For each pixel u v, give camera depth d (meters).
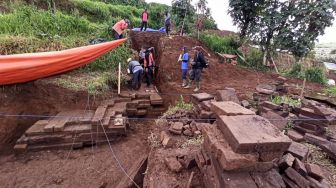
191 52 11.59
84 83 7.78
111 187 4.74
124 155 5.73
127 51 10.35
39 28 9.12
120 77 8.73
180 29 15.77
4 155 5.55
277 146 2.53
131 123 7.32
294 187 2.84
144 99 8.07
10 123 6.12
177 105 6.76
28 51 7.65
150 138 5.50
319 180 3.13
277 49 12.98
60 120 6.18
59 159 5.52
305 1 11.61
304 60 14.62
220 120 3.14
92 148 6.01
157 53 12.16
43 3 12.73
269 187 2.48
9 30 8.37
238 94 7.85
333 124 5.31
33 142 5.65
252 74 11.55
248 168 2.59
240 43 14.14
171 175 3.65
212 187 2.80
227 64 11.99
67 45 8.73
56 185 4.76
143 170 5.03
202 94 6.23
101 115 6.38
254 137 2.57
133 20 16.97
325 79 12.26
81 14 14.29
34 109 6.63
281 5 12.38
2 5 10.84
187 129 5.00
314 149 4.18
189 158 3.78
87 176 5.03
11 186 4.68
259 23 12.95
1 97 6.30
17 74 6.17
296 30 11.91
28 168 5.17
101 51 7.48
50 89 7.16
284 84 9.84
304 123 4.83
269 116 5.17
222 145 2.76
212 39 14.16
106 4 17.39
